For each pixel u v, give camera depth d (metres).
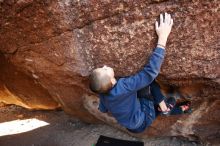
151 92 3.36
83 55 3.35
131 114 3.14
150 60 2.97
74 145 4.93
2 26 3.41
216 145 4.23
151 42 3.10
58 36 3.29
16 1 3.11
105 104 3.20
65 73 3.75
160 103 3.35
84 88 4.04
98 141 4.73
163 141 4.51
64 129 5.37
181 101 3.72
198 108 3.86
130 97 3.08
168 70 3.29
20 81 5.05
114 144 4.64
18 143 5.33
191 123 4.09
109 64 3.34
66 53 3.40
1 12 3.24
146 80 2.98
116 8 2.98
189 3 2.87
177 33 3.03
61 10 3.08
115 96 3.01
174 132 4.30
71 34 3.23
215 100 3.71
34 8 3.13
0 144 5.37
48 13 3.13
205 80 3.33
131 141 4.63
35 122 5.83
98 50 3.27
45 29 3.28
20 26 3.35
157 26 2.99
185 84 3.46
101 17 3.06
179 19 2.95
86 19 3.10
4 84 5.46
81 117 5.09
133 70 3.31
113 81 3.04
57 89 4.38
